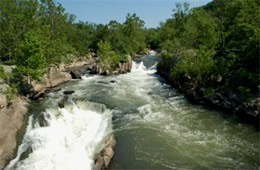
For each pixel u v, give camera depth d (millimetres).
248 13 30219
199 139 16031
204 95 23781
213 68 24469
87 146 15930
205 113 21062
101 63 43750
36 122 18906
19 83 25109
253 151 14289
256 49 21375
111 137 15852
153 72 45000
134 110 21703
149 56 70750
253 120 18312
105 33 76625
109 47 47594
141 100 25219
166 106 23234
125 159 13594
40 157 15031
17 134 17203
